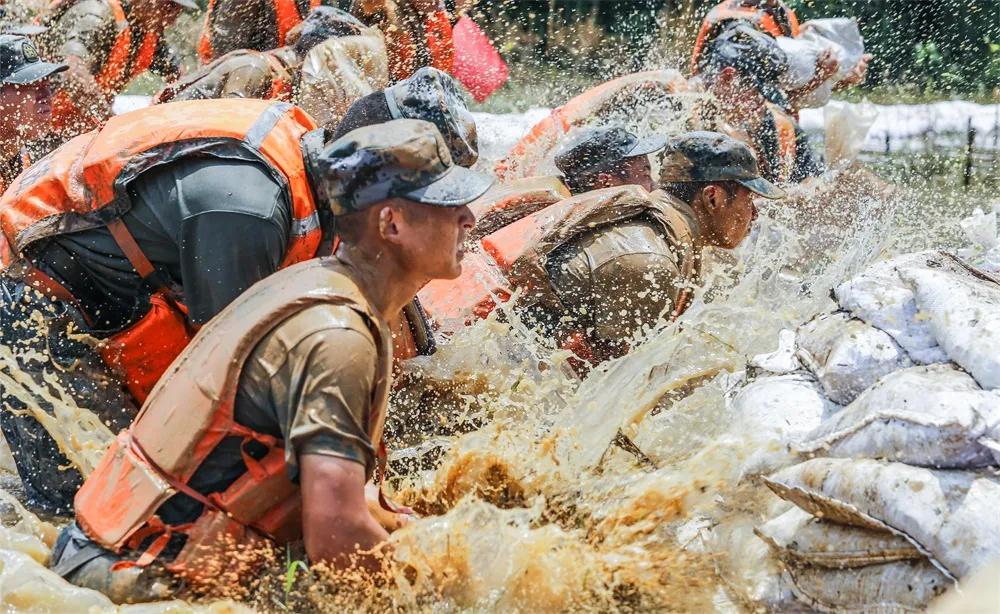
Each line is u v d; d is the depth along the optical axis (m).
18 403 4.16
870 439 3.19
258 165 3.91
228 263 3.82
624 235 4.63
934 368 3.37
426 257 3.25
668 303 4.62
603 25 12.91
